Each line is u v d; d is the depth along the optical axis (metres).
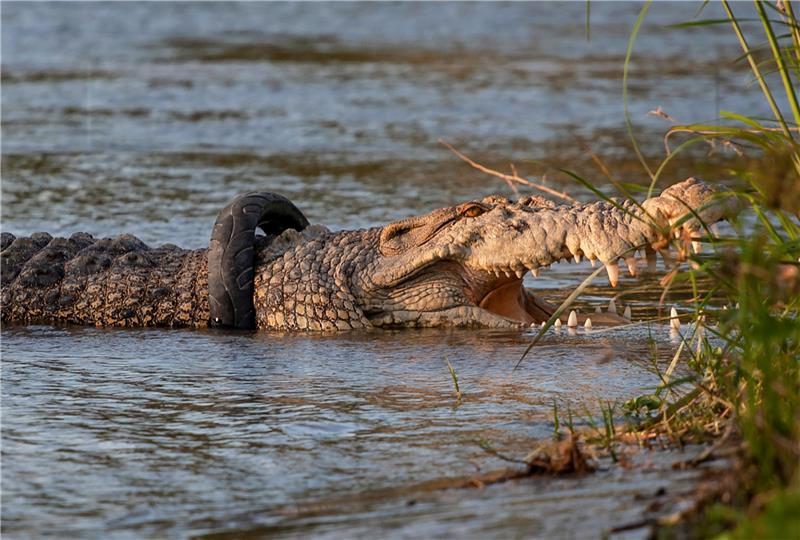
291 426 19.44
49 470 17.28
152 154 54.59
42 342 27.06
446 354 25.06
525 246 26.77
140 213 41.34
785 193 17.83
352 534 14.24
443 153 54.69
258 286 29.00
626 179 47.97
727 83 73.38
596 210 26.19
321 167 51.38
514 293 28.95
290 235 29.92
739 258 17.45
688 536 13.23
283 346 26.38
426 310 28.27
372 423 19.58
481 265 27.55
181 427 19.48
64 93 72.56
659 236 24.44
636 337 26.19
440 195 44.88
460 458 17.52
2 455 18.02
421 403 20.88
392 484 16.34
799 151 19.00
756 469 14.58
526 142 57.06
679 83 74.25
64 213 41.22
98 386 22.45
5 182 47.31
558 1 125.50
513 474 16.47
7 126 61.47
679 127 20.17
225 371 23.75
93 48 92.38
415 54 90.38
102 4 117.00
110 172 49.94
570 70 81.38
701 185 24.59
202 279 29.47
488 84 75.62
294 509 15.41
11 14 108.38
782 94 67.75
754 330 16.59
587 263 37.12
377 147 56.47
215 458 17.77
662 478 15.75
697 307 20.78
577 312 29.16
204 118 64.81
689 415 18.61
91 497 16.09
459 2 124.19
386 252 28.59
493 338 26.73
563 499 15.05
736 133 19.58
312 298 28.53
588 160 52.38
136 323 29.31
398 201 43.53
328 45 95.75
